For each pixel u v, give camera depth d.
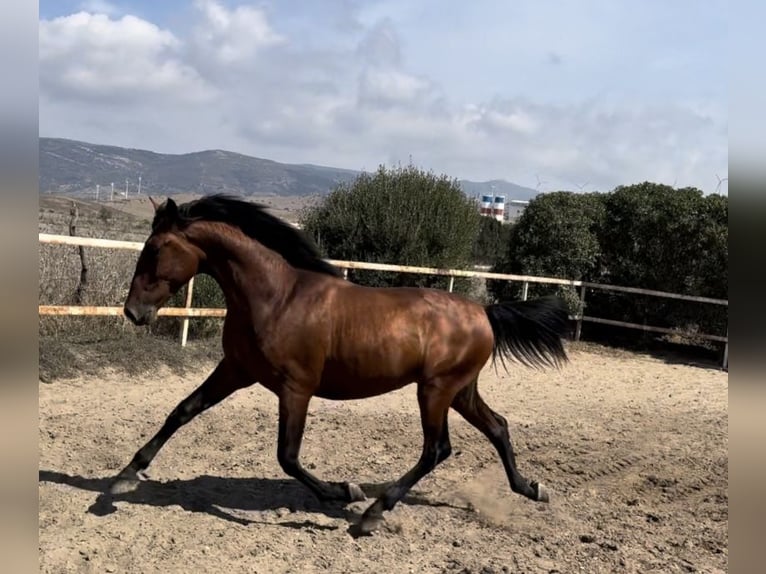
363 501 4.74
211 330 10.36
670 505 5.30
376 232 13.34
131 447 5.65
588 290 14.29
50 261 9.27
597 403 8.83
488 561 4.04
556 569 3.97
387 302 4.46
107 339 8.94
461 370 4.59
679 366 12.19
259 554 3.92
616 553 4.25
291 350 4.22
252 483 5.13
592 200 14.29
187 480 5.07
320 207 14.25
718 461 6.38
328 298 4.33
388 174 14.06
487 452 6.27
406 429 6.85
